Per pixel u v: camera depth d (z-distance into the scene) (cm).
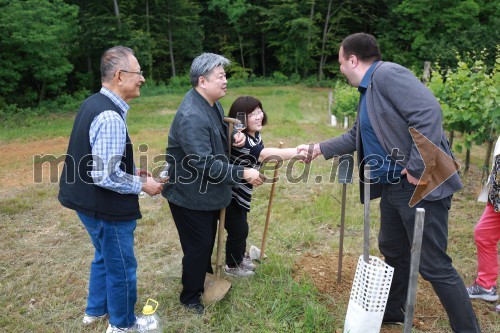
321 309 326
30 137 1253
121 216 276
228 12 3531
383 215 304
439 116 252
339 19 3497
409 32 3244
